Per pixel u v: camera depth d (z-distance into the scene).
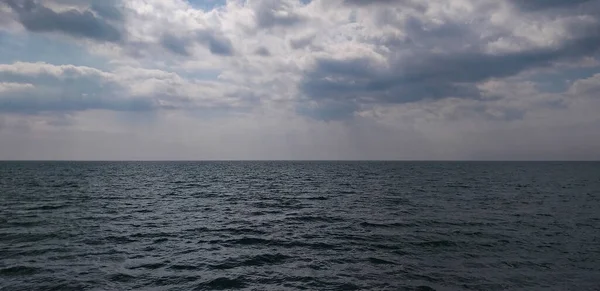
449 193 39.78
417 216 23.91
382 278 11.59
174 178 71.62
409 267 12.77
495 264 13.09
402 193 40.09
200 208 28.50
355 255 14.43
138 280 11.38
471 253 14.64
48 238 17.19
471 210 26.62
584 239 17.00
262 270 12.48
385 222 21.70
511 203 30.78
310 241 16.86
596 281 11.25
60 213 25.19
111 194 39.19
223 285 10.94
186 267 12.82
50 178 68.12
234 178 72.31
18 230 18.98
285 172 101.12
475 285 10.92
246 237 17.81
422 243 16.33
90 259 13.74
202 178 72.31
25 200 32.72
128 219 23.05
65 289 10.49
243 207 29.05
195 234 18.53
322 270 12.47
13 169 115.31
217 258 14.02
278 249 15.45
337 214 25.05
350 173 93.75
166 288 10.66
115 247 15.69
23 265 12.79
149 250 15.25
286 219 23.09
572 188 46.84
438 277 11.68
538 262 13.34
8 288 10.48
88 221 22.06
